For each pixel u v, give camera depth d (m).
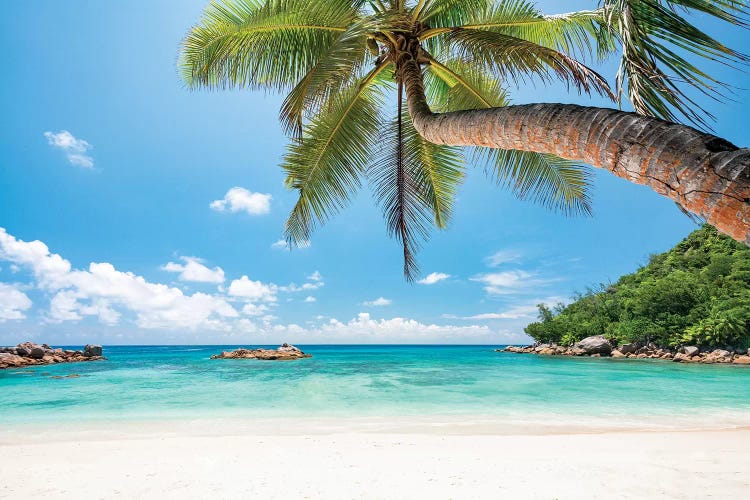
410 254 7.47
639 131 2.19
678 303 37.03
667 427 8.01
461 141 3.70
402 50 5.16
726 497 3.70
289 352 36.19
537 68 4.54
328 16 5.47
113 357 42.19
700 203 1.84
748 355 30.83
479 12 6.11
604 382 16.91
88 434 7.37
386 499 3.69
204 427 8.02
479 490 3.91
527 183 7.02
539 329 53.28
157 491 3.93
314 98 3.87
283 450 5.62
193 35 5.82
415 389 14.46
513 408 10.45
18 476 4.43
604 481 4.16
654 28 2.49
